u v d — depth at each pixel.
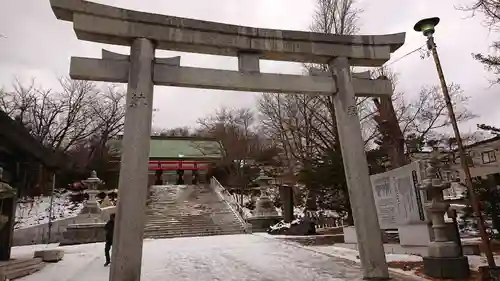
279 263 11.46
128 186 7.33
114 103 44.03
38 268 11.80
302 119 31.31
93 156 39.47
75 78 7.91
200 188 37.88
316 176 20.67
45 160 12.88
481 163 26.77
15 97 38.69
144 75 7.98
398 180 12.95
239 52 9.11
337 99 9.47
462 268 8.45
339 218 24.22
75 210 26.77
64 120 40.44
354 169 8.95
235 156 40.75
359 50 9.86
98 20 7.90
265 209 24.12
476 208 8.54
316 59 9.79
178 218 25.11
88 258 14.10
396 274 9.12
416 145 22.28
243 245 16.14
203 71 8.60
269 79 9.05
